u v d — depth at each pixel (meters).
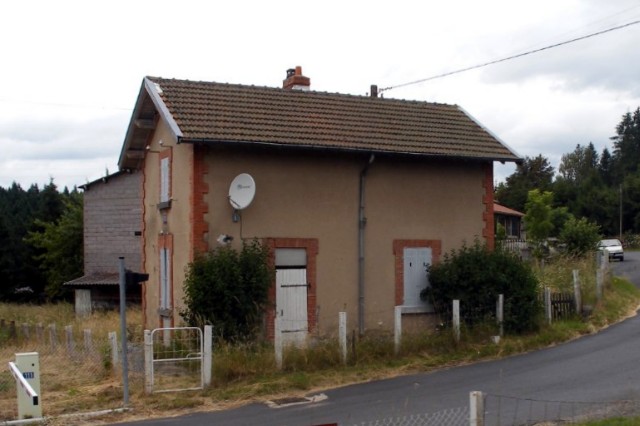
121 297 12.24
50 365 15.84
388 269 18.16
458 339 16.42
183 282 16.58
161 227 19.09
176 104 16.83
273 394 12.98
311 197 17.41
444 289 17.95
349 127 18.16
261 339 16.02
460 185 19.14
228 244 16.41
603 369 14.09
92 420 11.41
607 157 111.62
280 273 16.95
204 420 11.28
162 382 13.63
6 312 30.78
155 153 19.75
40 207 50.00
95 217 33.38
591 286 22.03
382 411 11.39
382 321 17.97
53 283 40.16
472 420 7.03
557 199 79.38
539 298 18.80
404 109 20.16
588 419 10.11
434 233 18.73
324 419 11.02
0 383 13.93
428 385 13.34
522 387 12.84
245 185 16.31
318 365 14.66
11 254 44.97
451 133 19.41
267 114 17.66
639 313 21.48
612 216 76.69
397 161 18.39
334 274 17.55
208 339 13.27
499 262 18.12
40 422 11.20
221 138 15.80
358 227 17.89
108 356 15.48
